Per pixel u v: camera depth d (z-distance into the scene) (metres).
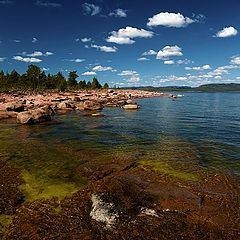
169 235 11.61
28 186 16.53
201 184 16.69
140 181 16.94
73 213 13.27
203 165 20.45
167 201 14.31
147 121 44.81
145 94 149.12
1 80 126.44
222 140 29.69
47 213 13.34
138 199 14.34
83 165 19.95
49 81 140.50
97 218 12.69
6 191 15.78
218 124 42.72
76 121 43.25
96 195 14.67
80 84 157.25
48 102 68.38
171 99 122.56
